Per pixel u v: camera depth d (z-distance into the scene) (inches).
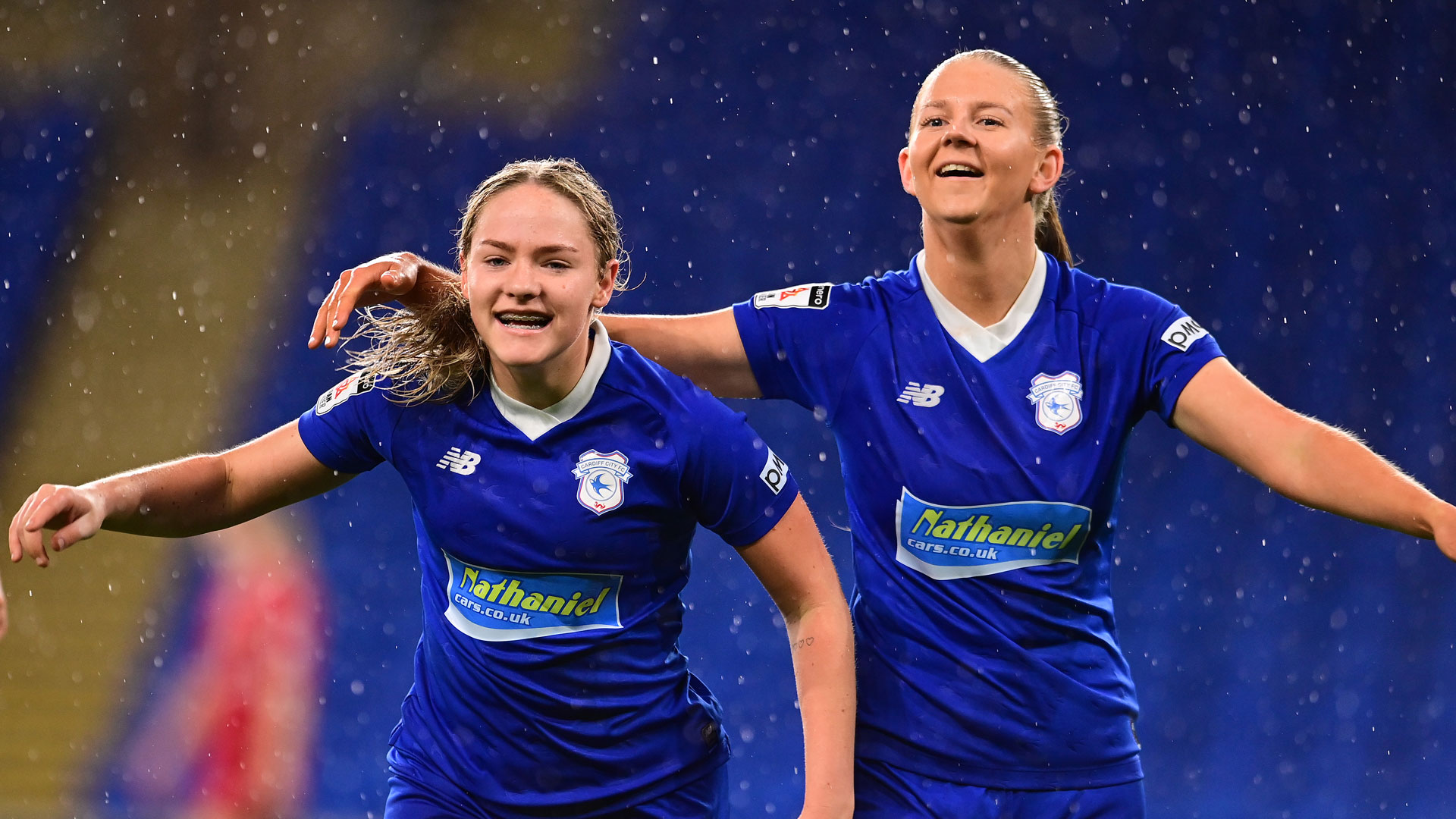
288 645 1643.7
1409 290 2237.9
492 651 445.1
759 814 1604.3
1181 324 468.4
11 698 1669.5
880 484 475.5
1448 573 1870.1
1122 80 2464.3
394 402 457.4
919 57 2549.2
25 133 2539.4
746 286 2358.5
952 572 462.9
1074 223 2345.0
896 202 2426.2
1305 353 2193.7
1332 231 2295.8
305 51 2593.5
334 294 451.2
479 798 454.9
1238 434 443.5
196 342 2300.7
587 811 455.2
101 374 2250.2
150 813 1471.5
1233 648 1818.4
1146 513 1964.8
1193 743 1706.4
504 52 2591.0
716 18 2598.4
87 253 2406.5
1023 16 2534.5
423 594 475.2
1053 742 460.4
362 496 1966.0
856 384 481.4
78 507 412.8
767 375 499.5
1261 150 2377.0
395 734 483.8
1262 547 1916.8
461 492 446.3
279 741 1561.3
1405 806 1617.9
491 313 430.0
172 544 1833.2
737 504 449.4
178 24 2600.9
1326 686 1755.7
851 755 444.1
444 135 2522.1
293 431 470.9
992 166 457.7
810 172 2455.7
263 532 1782.7
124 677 1689.2
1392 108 2389.3
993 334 473.4
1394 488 407.8
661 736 459.5
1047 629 461.1
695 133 2502.5
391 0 2620.6
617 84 2544.3
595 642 444.8
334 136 2522.1
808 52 2559.1
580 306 431.5
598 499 441.1
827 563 464.4
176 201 2465.6
